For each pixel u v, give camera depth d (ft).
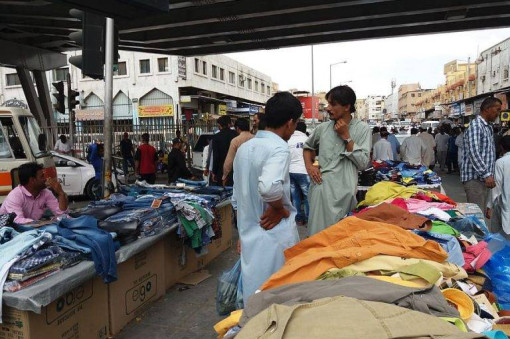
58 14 38.81
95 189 36.91
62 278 9.19
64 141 48.52
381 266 6.50
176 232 14.57
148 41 48.06
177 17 39.42
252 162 8.29
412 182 18.52
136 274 12.76
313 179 10.93
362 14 38.73
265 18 42.55
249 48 55.16
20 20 44.01
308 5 35.35
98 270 10.18
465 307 5.71
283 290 6.03
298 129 24.59
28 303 8.30
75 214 12.96
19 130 26.02
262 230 8.36
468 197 16.52
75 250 10.11
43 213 14.38
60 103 42.86
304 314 4.85
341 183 10.58
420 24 42.80
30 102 59.47
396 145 39.22
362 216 9.28
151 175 39.99
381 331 4.34
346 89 10.25
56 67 62.64
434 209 10.90
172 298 14.17
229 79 137.18
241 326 5.60
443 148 54.29
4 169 25.14
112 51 17.61
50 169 27.68
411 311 4.75
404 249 6.83
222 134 23.40
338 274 6.56
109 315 11.53
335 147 10.68
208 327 12.04
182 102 106.11
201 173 43.68
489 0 34.78
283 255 8.30
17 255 9.05
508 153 14.52
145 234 12.85
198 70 113.19
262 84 176.24
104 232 10.80
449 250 7.77
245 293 8.39
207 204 15.42
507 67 104.32
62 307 9.73
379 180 19.40
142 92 108.06
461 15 38.22
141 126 60.39
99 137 54.95
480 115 15.72
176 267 15.47
